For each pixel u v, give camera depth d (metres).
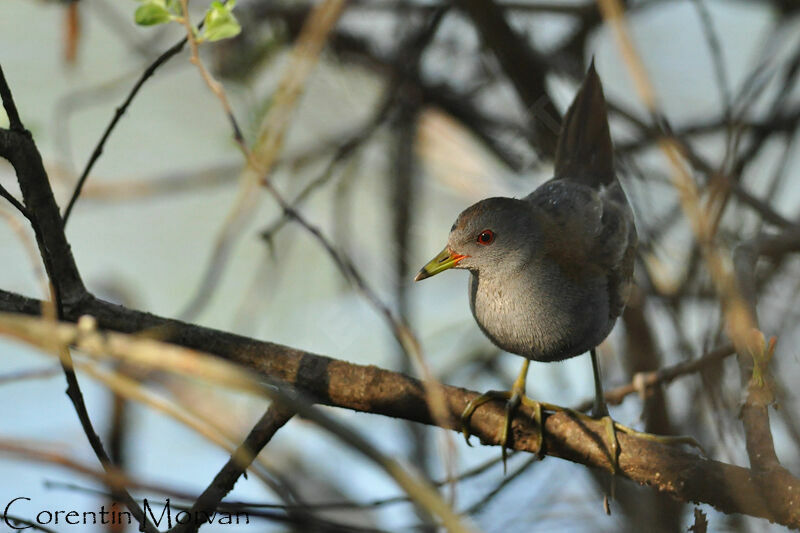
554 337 8.50
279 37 11.83
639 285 10.35
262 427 6.62
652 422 9.96
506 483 8.66
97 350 4.38
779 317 9.55
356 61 12.34
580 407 9.67
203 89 13.73
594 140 9.66
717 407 8.17
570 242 8.49
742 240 9.02
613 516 9.51
